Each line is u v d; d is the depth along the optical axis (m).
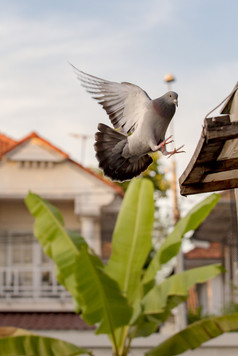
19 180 22.22
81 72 5.93
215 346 14.78
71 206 22.91
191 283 11.94
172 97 5.56
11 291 22.31
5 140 25.14
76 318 20.75
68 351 11.68
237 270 26.23
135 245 12.80
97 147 5.85
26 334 12.10
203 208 11.89
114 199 22.36
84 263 10.71
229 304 23.05
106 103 5.87
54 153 22.11
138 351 14.88
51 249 12.67
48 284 22.50
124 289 12.72
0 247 22.69
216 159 6.32
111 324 11.64
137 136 5.61
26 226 22.77
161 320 12.34
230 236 24.00
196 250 29.45
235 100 7.21
